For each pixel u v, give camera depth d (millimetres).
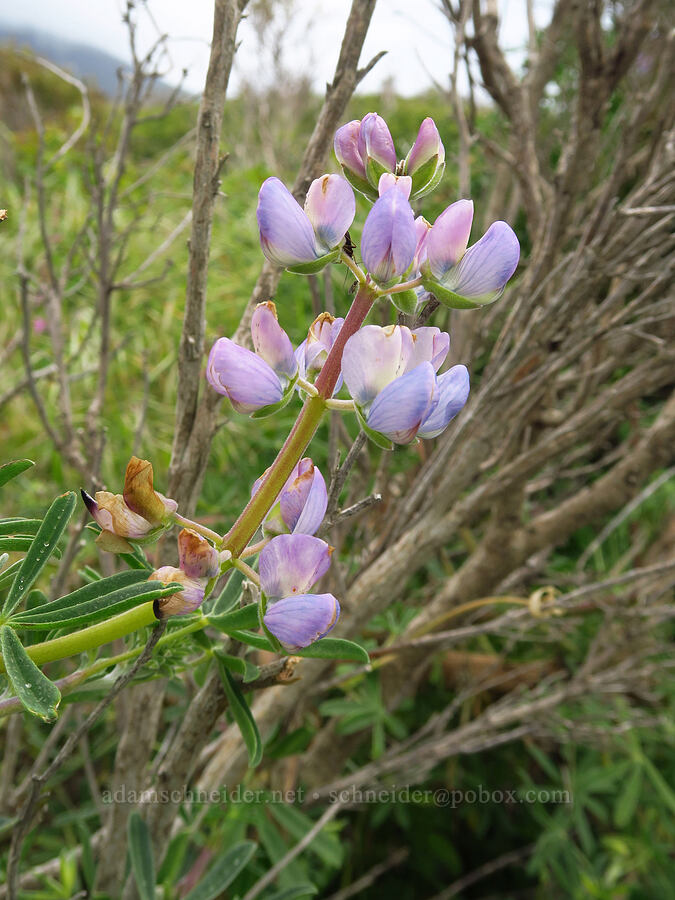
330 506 155
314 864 461
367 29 200
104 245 318
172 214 848
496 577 367
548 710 421
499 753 514
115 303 727
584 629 513
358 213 532
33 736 435
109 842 259
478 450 279
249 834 408
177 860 292
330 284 228
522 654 523
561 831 455
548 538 353
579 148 284
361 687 411
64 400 327
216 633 240
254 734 172
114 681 170
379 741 392
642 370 282
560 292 253
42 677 122
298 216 126
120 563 312
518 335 284
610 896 430
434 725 420
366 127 140
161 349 714
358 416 131
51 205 857
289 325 633
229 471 603
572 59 411
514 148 343
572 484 472
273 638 127
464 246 128
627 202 275
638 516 531
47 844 419
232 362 128
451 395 135
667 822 475
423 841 491
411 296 134
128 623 135
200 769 330
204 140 186
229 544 136
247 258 789
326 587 305
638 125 254
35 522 151
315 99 1169
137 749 243
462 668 489
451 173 447
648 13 270
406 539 294
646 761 453
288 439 135
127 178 859
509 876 526
